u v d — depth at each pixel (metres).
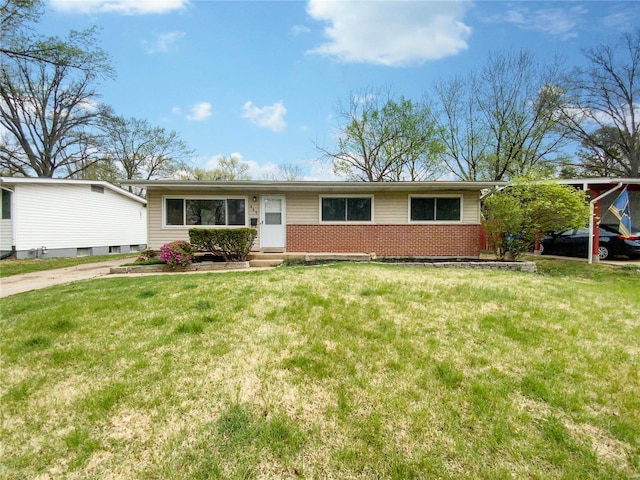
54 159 21.88
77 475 1.71
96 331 3.48
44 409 2.22
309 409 2.21
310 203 10.70
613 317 3.94
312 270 6.92
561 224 8.86
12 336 3.38
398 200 10.63
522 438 1.95
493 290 5.01
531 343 3.19
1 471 1.74
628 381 2.55
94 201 14.97
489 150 19.14
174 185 9.82
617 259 11.08
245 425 2.05
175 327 3.54
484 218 10.65
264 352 2.97
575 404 2.25
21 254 12.21
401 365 2.75
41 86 20.34
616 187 10.41
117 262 11.63
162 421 2.10
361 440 1.93
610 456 1.83
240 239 9.12
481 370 2.69
